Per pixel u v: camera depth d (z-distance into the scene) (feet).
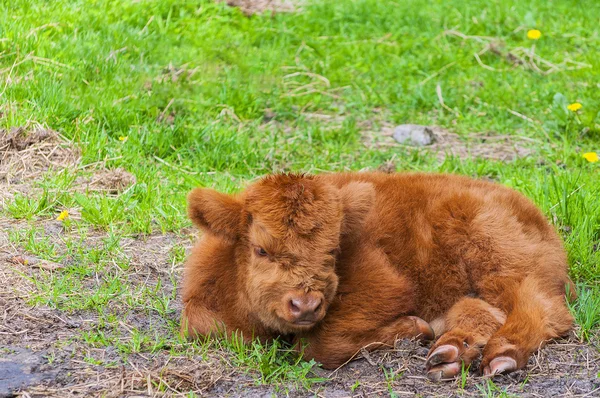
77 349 26.30
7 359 25.43
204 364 25.26
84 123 43.96
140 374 24.59
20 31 51.19
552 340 26.84
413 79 58.85
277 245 24.39
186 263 28.89
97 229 35.40
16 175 39.73
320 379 24.90
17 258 31.81
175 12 63.57
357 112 53.88
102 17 57.67
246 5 68.85
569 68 60.90
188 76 53.62
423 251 28.37
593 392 24.21
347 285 26.50
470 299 27.40
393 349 26.40
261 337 26.84
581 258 32.68
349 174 30.94
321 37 65.77
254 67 57.31
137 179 39.42
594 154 42.83
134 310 29.27
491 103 54.70
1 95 44.68
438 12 72.64
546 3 76.28
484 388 24.17
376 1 73.87
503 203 28.73
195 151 44.24
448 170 43.98
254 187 25.88
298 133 49.65
